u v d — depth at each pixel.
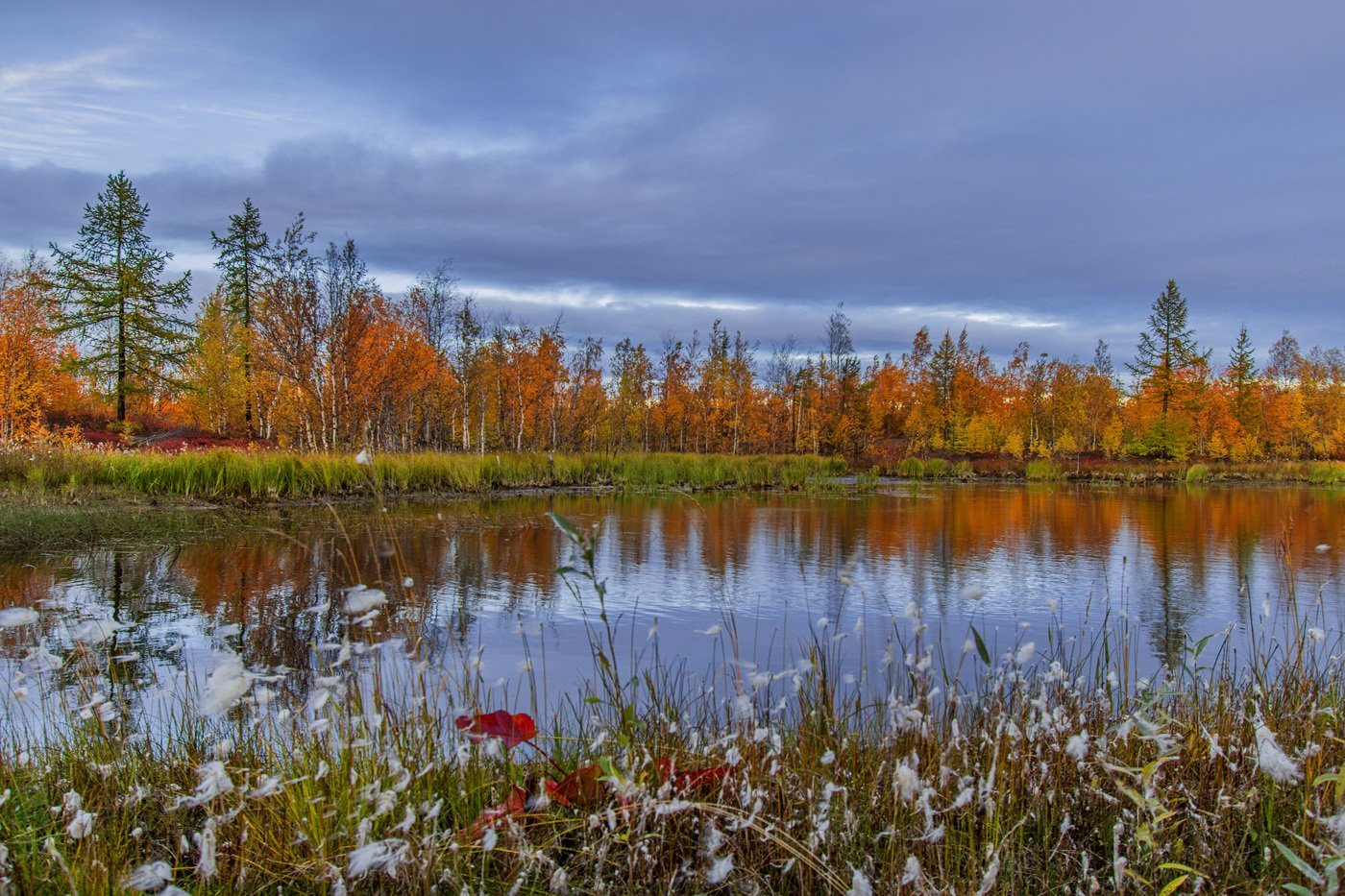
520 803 2.62
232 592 7.96
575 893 2.41
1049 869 2.63
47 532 11.01
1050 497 25.28
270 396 31.67
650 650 5.93
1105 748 2.97
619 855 2.55
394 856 2.00
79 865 2.29
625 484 24.70
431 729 2.94
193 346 34.31
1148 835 2.36
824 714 3.45
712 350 46.81
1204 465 43.22
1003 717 3.01
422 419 35.25
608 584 8.87
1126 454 50.56
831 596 8.33
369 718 2.67
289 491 17.30
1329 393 57.28
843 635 3.41
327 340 24.41
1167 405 52.91
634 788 2.27
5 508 12.11
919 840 2.50
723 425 47.59
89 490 14.66
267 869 2.39
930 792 2.24
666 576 9.43
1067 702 3.86
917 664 3.02
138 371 32.41
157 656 5.55
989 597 8.49
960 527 15.52
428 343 31.33
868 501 21.84
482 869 2.34
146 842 2.71
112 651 5.65
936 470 38.84
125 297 31.91
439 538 12.06
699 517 16.58
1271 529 15.79
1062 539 13.90
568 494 22.39
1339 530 15.79
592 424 38.66
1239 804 2.68
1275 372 61.34
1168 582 9.60
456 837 2.36
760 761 3.00
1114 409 54.31
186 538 11.53
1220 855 2.67
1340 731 3.43
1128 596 8.60
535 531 13.10
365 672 3.95
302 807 2.53
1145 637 6.68
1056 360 55.06
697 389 45.91
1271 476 41.66
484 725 2.55
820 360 49.12
